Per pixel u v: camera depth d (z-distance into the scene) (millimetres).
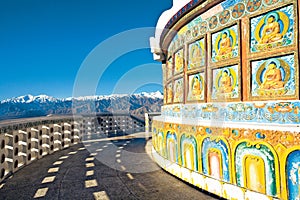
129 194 4574
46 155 8664
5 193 4781
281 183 3252
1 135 5641
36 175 6051
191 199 4207
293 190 3131
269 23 3605
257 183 3529
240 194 3752
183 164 5160
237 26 4047
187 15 5082
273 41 3547
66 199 4410
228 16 4219
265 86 3637
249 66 3844
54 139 9500
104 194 4613
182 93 5523
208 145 4387
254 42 3801
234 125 3900
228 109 4117
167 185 4992
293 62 3316
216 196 4199
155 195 4469
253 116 3719
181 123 5230
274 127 3361
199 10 4746
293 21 3318
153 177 5590
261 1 3701
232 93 4121
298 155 3084
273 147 3344
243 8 3963
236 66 4078
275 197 3314
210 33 4609
